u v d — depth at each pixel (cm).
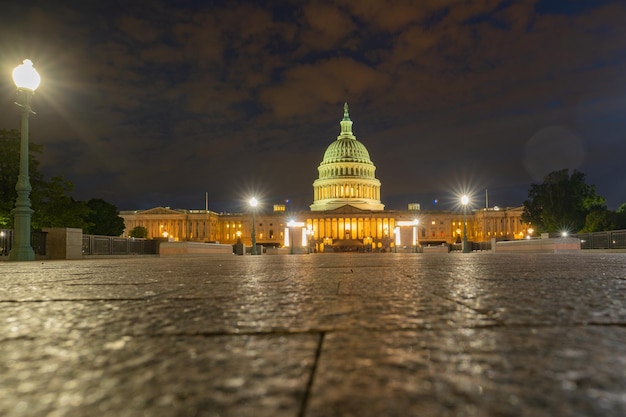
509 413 130
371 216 14088
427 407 136
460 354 198
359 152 16000
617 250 3703
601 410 132
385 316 304
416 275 701
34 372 178
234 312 330
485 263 1207
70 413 134
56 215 4616
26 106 2127
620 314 301
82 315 322
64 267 1254
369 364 184
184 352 209
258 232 15350
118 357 201
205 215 14750
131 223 14938
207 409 137
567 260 1412
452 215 15225
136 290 506
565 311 315
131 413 134
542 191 7944
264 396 148
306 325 273
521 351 202
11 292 493
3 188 4281
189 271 927
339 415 130
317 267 1073
